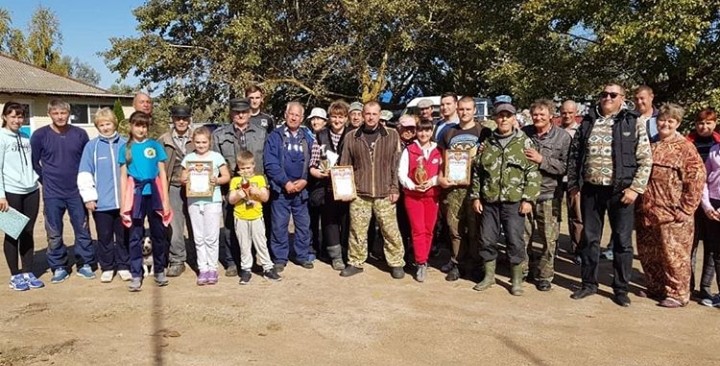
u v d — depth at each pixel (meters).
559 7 11.67
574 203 6.92
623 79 12.80
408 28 21.27
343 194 6.33
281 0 21.39
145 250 6.51
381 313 5.28
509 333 4.80
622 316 5.19
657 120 5.50
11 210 5.75
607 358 4.30
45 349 4.47
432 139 6.48
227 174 6.20
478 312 5.31
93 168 6.14
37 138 6.10
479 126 6.38
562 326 4.95
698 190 5.27
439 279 6.41
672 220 5.39
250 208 6.20
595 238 5.63
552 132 5.92
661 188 5.41
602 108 5.45
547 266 5.92
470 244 6.39
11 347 4.50
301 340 4.67
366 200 6.43
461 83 25.12
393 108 27.38
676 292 5.44
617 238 5.45
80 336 4.74
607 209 5.52
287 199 6.60
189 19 22.77
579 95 12.88
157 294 5.85
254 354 4.39
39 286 6.08
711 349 4.46
